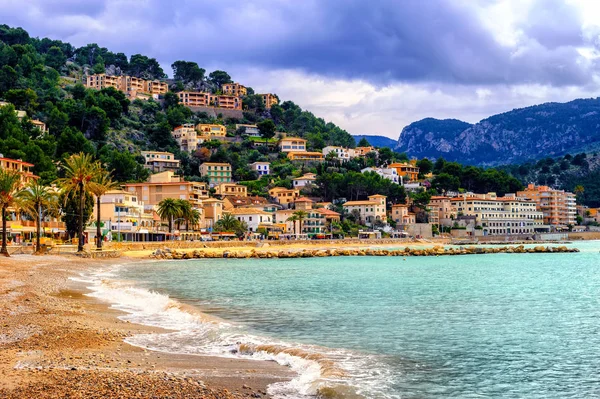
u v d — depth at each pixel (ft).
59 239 499.10
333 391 77.46
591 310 167.02
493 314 157.17
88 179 415.85
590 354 106.63
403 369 93.40
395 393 79.66
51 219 542.98
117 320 129.29
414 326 135.03
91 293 183.11
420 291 219.00
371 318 146.72
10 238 459.73
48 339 100.37
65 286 201.77
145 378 74.95
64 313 133.18
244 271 337.11
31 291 174.29
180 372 83.25
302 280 270.67
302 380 82.23
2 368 78.38
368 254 556.10
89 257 414.41
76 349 94.73
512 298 197.16
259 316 147.95
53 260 352.69
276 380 81.82
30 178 563.48
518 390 83.41
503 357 103.55
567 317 152.46
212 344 105.50
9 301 145.59
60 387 68.44
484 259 492.54
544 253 596.29
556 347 112.78
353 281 265.95
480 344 114.73
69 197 473.26
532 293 214.07
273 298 191.21
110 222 583.17
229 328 123.85
